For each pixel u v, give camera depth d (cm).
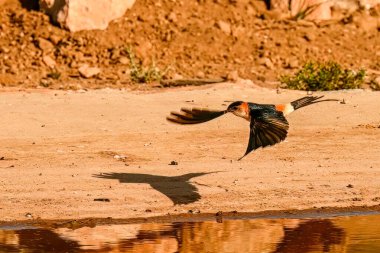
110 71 2591
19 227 1192
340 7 3238
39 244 1100
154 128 1741
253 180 1412
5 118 1780
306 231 1179
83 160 1511
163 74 2530
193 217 1248
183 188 1362
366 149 1611
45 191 1337
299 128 1764
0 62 2622
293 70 2716
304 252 1073
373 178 1441
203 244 1108
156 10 2994
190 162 1509
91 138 1666
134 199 1309
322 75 2244
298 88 2250
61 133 1698
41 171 1441
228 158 1541
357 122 1803
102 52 2733
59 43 2764
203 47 2859
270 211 1282
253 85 2250
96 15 2845
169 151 1583
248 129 1747
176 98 1978
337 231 1178
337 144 1645
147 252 1066
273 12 3153
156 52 2792
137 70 2450
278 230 1185
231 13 3083
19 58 2662
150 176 1420
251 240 1127
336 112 1864
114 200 1302
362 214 1280
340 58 2897
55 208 1266
